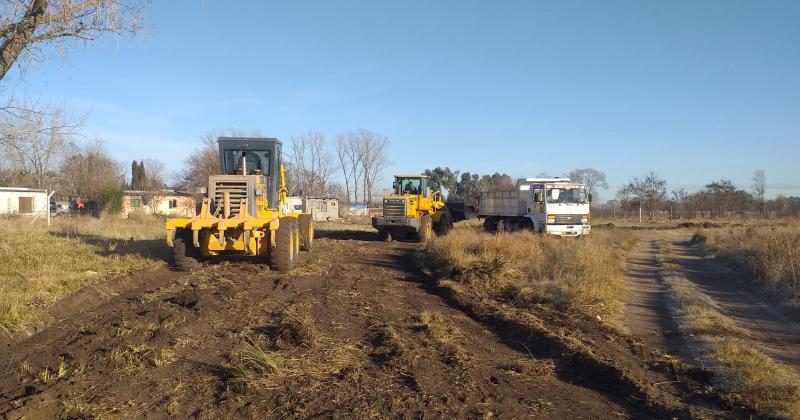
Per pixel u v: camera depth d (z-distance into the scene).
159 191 50.72
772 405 5.04
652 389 5.68
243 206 12.06
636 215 56.03
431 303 10.01
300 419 4.74
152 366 5.95
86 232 21.27
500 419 4.87
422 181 24.20
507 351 7.17
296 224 13.69
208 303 8.98
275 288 10.72
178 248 12.29
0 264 11.14
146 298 9.22
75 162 44.28
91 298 9.16
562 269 11.77
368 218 50.00
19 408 4.73
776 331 8.18
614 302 10.03
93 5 9.19
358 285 11.30
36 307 7.97
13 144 9.73
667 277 13.52
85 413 4.75
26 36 8.73
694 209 53.44
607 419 5.00
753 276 12.77
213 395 5.20
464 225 31.16
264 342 6.91
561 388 5.82
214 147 45.97
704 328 7.98
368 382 5.63
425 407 5.05
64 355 6.11
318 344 6.84
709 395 5.48
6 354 6.31
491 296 10.58
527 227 23.89
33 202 41.03
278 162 14.38
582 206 22.81
